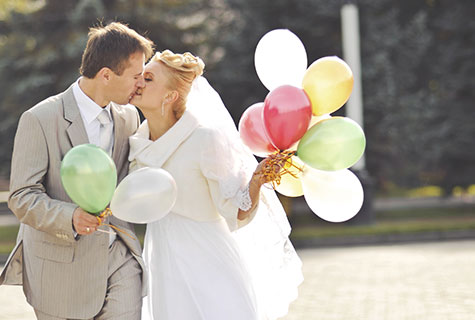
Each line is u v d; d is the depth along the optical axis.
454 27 18.36
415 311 7.02
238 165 3.71
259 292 4.00
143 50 3.66
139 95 3.70
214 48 18.81
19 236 3.90
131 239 3.84
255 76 18.75
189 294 3.69
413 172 20.45
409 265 10.12
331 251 12.52
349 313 7.00
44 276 3.71
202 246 3.73
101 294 3.72
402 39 18.83
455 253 11.39
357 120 15.20
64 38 17.83
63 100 3.73
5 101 18.03
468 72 18.28
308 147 3.68
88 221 3.48
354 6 15.11
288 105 3.70
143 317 4.00
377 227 14.87
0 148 18.33
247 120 3.99
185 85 3.71
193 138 3.70
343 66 3.82
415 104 18.50
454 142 18.44
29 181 3.58
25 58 17.86
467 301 7.41
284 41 4.05
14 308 7.69
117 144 3.85
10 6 18.61
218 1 18.97
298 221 17.23
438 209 19.66
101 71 3.63
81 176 3.35
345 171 3.91
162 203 3.45
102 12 17.50
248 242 4.00
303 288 8.42
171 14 18.02
